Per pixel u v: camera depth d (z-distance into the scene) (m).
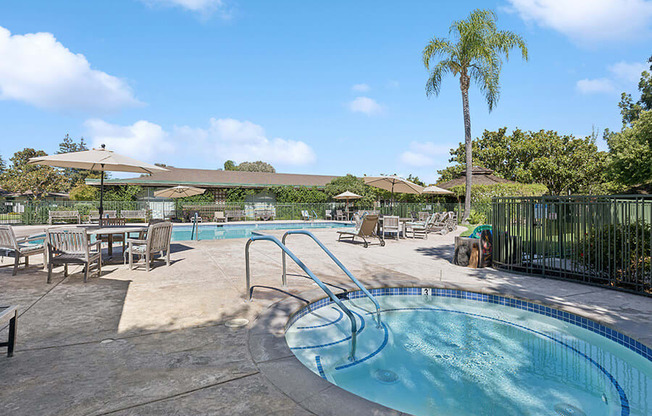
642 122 20.59
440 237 14.30
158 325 3.72
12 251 6.18
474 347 3.92
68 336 3.38
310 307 4.66
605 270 5.96
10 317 2.79
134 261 7.76
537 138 38.62
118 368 2.71
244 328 3.65
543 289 5.36
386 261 8.07
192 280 5.92
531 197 6.78
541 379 3.17
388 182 17.20
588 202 5.98
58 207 23.09
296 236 13.85
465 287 5.42
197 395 2.31
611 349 3.70
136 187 26.00
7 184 44.09
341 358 3.61
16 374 2.58
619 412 2.66
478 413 2.65
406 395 2.90
